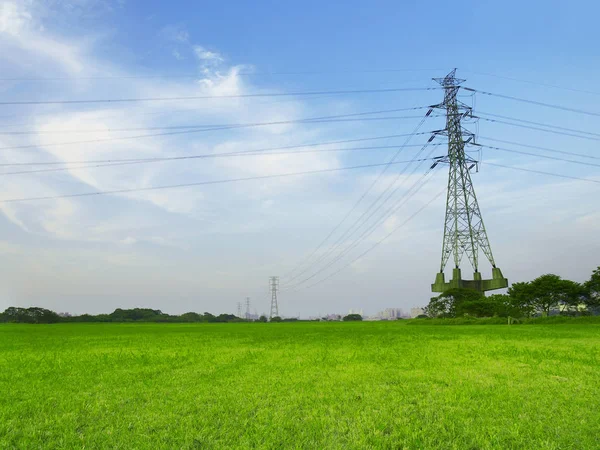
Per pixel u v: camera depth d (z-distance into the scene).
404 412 11.13
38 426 10.21
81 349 32.69
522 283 91.31
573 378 15.80
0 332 68.75
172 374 18.02
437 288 102.44
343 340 38.75
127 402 12.66
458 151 80.31
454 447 8.42
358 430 9.55
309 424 10.07
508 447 8.51
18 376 18.16
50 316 161.00
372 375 16.89
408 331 57.69
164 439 9.14
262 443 8.85
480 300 91.38
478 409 11.30
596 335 42.09
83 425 10.30
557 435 9.17
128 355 26.86
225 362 22.12
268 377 16.81
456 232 98.25
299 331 65.31
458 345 30.62
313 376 16.84
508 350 25.97
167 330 77.06
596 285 83.88
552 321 80.19
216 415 11.01
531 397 12.61
